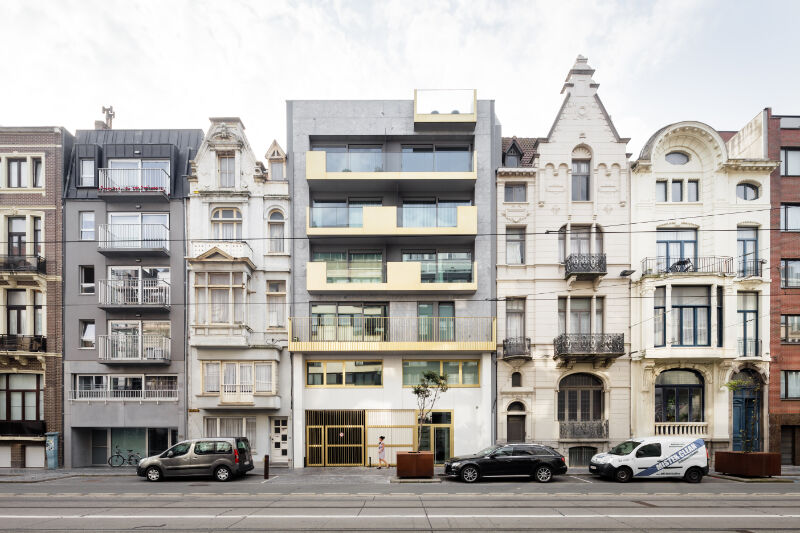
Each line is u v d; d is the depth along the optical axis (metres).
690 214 23.48
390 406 23.41
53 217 23.81
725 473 19.66
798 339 23.41
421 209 23.55
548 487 16.97
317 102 24.39
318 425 23.44
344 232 23.16
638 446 18.50
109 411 23.14
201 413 23.16
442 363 23.78
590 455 22.86
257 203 23.95
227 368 23.25
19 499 15.08
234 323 22.75
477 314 23.62
